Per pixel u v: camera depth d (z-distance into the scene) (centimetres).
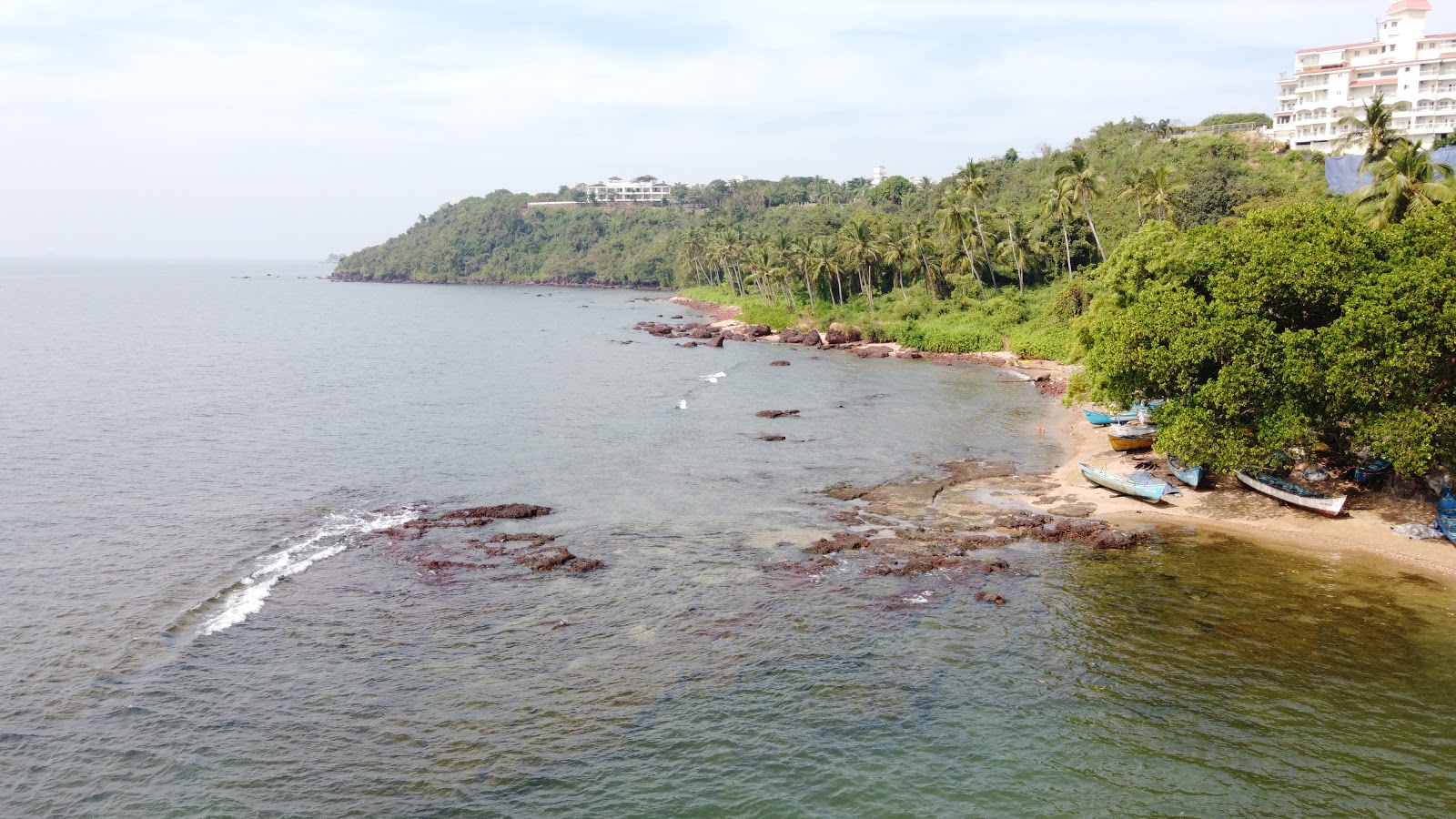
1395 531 3538
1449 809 1958
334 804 2027
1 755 2192
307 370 8694
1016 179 14950
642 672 2614
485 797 2052
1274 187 9956
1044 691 2484
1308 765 2125
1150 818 1959
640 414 6456
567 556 3469
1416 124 11588
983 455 5122
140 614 2975
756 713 2391
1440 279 3173
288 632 2858
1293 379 3453
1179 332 3766
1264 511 3869
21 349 10269
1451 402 3353
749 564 3441
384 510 4122
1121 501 4128
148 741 2264
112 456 5069
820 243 12594
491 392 7425
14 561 3434
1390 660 2588
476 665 2653
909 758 2192
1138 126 14525
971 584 3212
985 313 10706
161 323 14362
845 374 8494
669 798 2052
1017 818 1975
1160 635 2784
